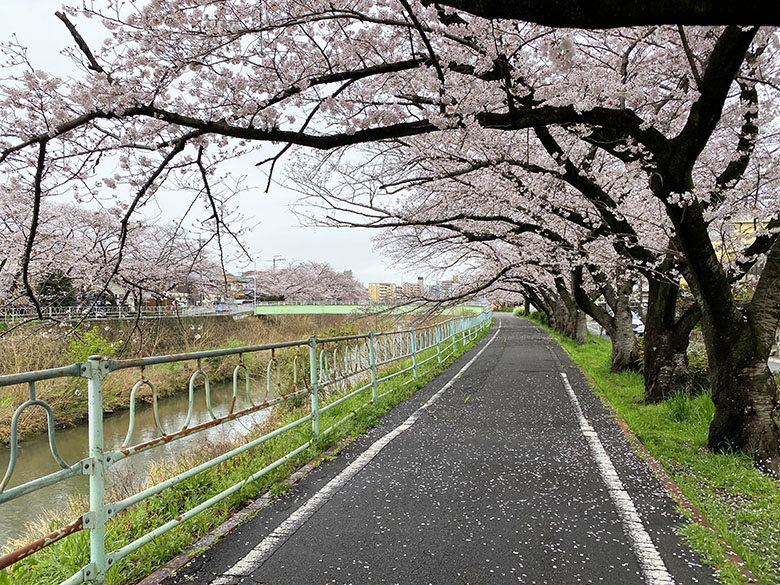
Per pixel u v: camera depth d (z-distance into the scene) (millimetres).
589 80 5012
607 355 17219
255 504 4004
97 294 5020
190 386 3584
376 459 5219
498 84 4508
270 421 8430
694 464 5121
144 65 4164
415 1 4590
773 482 4621
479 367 13469
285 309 33094
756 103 5836
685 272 6328
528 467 4930
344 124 5648
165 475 5625
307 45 4832
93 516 2621
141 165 4656
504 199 8281
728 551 3176
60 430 13289
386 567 2996
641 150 5574
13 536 6523
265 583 2830
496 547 3244
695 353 10008
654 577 2877
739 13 1818
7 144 3869
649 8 1857
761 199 7062
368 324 17359
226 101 4527
